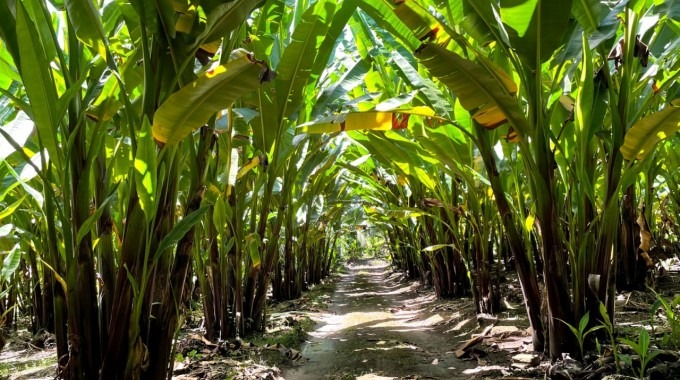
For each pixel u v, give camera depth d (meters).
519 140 1.71
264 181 2.57
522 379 1.64
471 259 3.39
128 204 1.33
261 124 2.37
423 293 4.51
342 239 11.20
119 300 1.31
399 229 6.25
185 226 1.36
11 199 2.41
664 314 2.13
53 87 1.25
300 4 2.98
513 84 1.66
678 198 3.05
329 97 2.86
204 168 1.62
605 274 1.74
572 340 1.71
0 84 1.79
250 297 2.67
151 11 1.31
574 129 1.87
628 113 1.75
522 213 1.99
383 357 2.20
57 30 2.47
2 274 1.89
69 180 1.35
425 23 1.78
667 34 2.34
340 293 5.42
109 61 1.41
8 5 1.22
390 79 3.29
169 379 1.47
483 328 2.51
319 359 2.25
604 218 1.72
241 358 2.18
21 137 1.69
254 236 2.38
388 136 2.68
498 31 1.68
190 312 3.09
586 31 1.66
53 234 1.49
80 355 1.33
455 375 1.83
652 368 1.42
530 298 1.92
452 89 1.67
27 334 2.98
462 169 2.56
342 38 4.30
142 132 1.20
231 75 1.26
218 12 1.31
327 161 3.79
